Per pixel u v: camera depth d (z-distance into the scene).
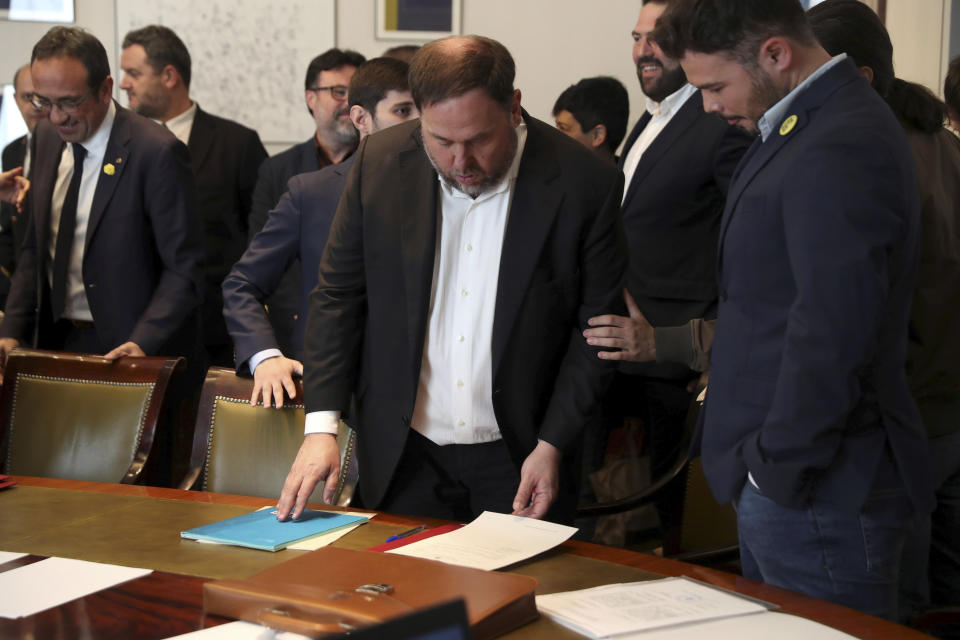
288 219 2.76
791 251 1.55
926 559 1.96
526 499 1.93
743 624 1.32
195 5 5.21
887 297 1.54
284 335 3.68
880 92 2.02
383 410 2.06
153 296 3.17
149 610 1.40
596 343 2.00
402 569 1.42
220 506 1.99
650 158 3.02
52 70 2.94
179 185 3.17
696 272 2.97
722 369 1.73
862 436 1.60
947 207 2.22
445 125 1.75
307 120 5.31
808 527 1.61
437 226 2.03
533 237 1.97
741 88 1.65
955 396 2.25
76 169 3.15
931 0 3.88
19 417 2.69
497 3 5.25
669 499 2.58
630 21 5.25
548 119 5.33
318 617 1.26
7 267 3.95
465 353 2.03
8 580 1.53
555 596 1.43
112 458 2.58
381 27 5.25
